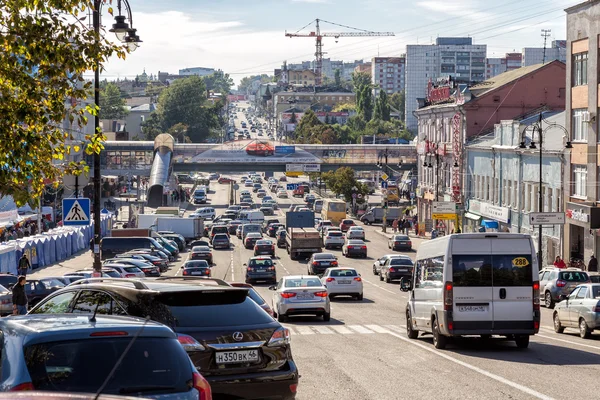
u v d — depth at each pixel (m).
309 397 26.42
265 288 95.69
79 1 29.84
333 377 30.80
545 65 162.50
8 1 29.19
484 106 162.38
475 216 152.88
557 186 114.94
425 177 197.75
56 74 29.38
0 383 13.52
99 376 13.54
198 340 20.00
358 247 147.62
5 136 29.12
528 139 127.06
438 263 41.84
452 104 169.50
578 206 105.81
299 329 52.97
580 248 109.44
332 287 80.00
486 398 26.08
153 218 183.38
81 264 119.06
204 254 134.38
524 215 128.00
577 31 109.69
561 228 112.56
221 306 20.95
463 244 40.56
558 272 78.25
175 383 14.02
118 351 13.86
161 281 22.58
